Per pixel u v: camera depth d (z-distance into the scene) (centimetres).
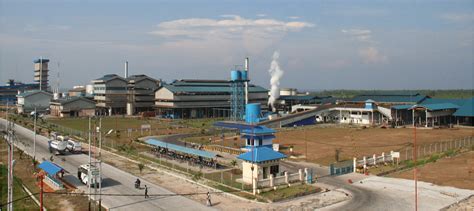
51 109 16188
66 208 3912
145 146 8050
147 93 17200
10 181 3772
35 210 3834
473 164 5888
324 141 8619
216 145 8100
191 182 4956
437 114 11600
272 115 12638
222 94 16288
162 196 4331
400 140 8681
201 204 4025
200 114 15825
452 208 3844
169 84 16288
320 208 3859
